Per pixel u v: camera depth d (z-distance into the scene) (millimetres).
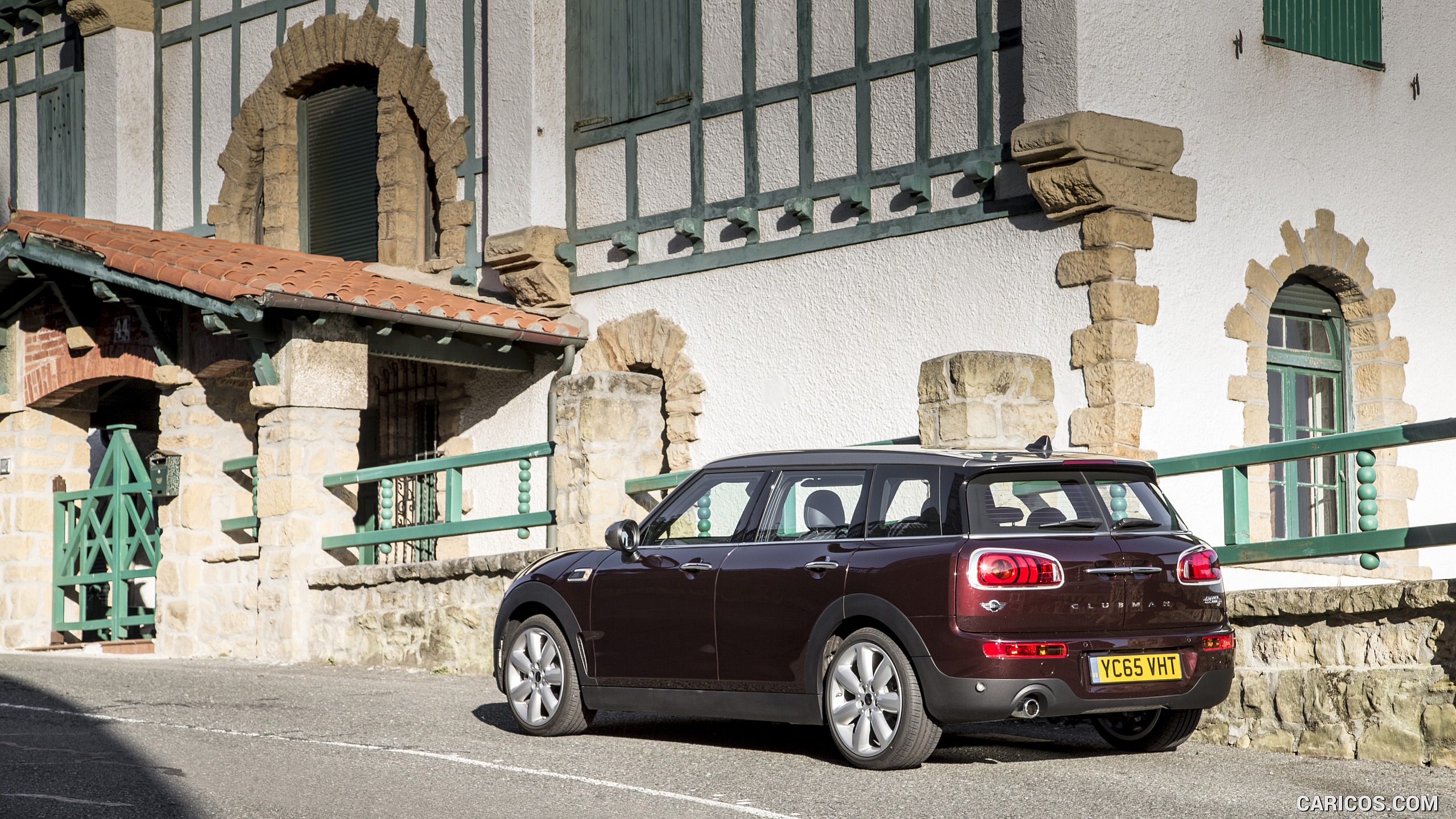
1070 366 11695
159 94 19047
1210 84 12469
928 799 6441
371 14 16953
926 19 12773
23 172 20406
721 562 7812
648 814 6152
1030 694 6785
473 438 16109
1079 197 11516
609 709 8273
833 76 13375
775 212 13750
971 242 12391
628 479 12383
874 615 7082
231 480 15375
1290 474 13203
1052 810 6203
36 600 16969
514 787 6750
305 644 13828
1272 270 12797
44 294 16688
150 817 6094
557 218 15375
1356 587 7738
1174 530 7414
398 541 14102
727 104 14148
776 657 7496
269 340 13867
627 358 14844
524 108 15336
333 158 17625
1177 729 7730
